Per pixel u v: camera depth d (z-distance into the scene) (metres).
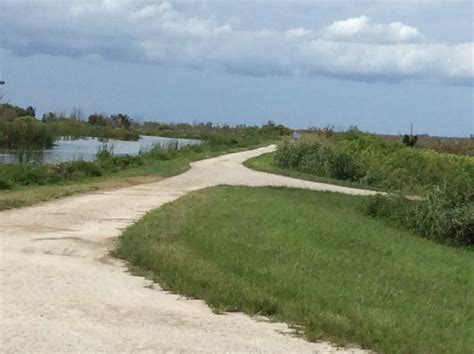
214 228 13.91
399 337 6.85
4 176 22.14
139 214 15.98
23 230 13.01
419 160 37.91
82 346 6.11
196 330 6.88
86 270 9.70
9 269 9.46
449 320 8.78
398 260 13.66
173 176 29.16
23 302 7.64
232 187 24.45
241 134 91.75
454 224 17.80
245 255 11.20
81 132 82.38
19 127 49.47
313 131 56.06
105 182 24.17
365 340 6.66
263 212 17.05
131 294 8.38
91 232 13.06
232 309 7.79
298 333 6.91
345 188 31.33
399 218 19.78
